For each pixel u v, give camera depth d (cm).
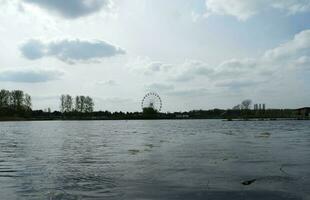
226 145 3272
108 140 4231
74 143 3784
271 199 1198
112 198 1221
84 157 2434
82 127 9375
